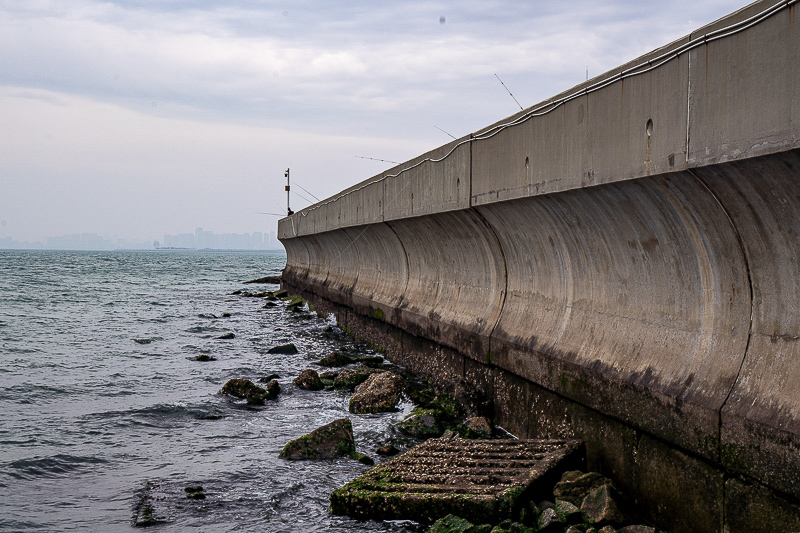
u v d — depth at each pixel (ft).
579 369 20.11
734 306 14.98
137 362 46.03
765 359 13.79
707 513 14.58
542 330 23.47
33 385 37.47
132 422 29.58
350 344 52.29
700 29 13.74
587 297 21.33
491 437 24.84
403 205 35.99
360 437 26.43
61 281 157.28
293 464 23.52
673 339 16.81
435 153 30.83
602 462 18.85
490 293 29.09
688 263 16.26
